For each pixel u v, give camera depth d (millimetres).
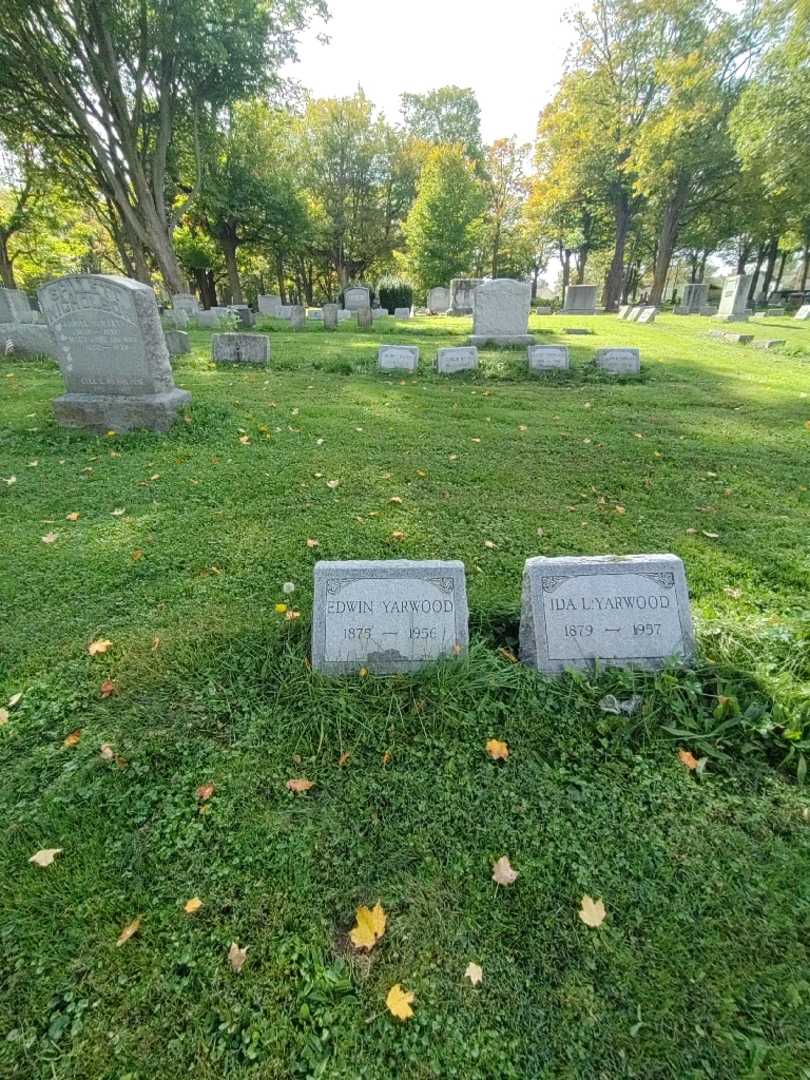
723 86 24781
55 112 19734
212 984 1580
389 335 16094
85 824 2008
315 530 4156
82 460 5504
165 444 5910
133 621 3100
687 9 24312
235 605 3232
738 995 1568
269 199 30375
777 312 27688
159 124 21578
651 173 24234
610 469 5527
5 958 1635
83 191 24844
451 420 7191
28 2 15828
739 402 8289
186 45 18234
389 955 1656
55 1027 1487
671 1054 1447
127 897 1794
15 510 4434
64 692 2607
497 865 1894
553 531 4219
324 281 51500
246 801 2104
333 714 2453
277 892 1813
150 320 6121
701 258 50562
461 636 2713
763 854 1939
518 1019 1516
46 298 6062
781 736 2346
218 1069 1413
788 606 3283
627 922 1743
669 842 1979
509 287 12828
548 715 2473
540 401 8344
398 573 2707
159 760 2270
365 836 1995
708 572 3652
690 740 2359
